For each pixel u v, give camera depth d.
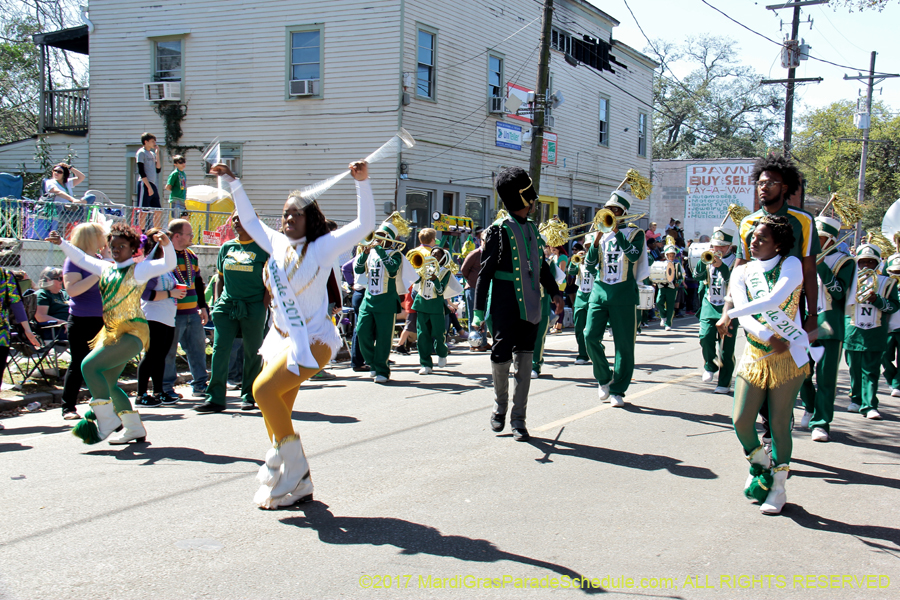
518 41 22.36
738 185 28.25
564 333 15.20
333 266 4.28
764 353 4.37
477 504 4.52
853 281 6.16
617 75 28.38
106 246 6.39
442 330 9.84
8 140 31.84
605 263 7.44
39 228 10.60
